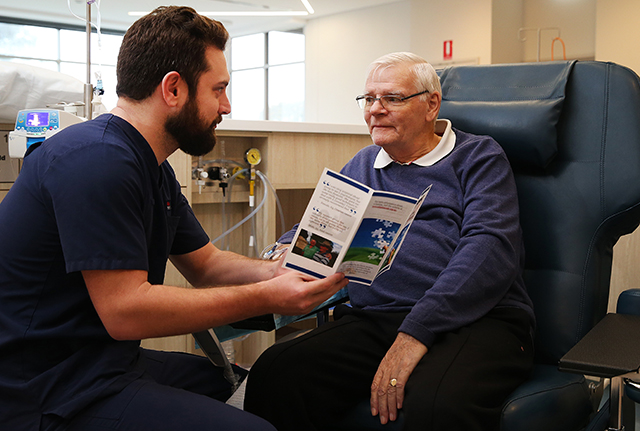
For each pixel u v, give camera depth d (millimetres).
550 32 6820
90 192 882
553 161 1491
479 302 1252
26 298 926
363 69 8438
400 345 1157
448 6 7105
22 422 893
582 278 1406
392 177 1540
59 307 934
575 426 1158
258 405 1152
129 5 8172
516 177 1537
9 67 1870
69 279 939
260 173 2510
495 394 1077
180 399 923
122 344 982
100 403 912
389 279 1379
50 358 934
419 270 1366
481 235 1297
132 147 983
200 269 1308
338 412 1191
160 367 1236
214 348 1176
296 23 9141
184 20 1019
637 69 5230
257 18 9078
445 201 1437
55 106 1829
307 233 1001
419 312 1182
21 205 925
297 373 1149
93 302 907
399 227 992
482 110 1557
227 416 902
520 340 1286
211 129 1087
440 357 1130
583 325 1392
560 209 1454
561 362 917
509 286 1312
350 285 1464
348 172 1662
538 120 1446
